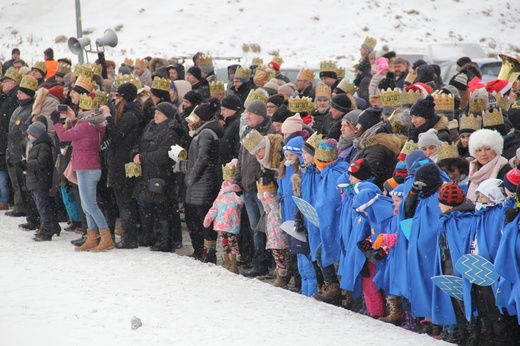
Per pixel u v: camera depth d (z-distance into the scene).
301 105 21.39
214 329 15.02
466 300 14.21
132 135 22.97
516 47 85.00
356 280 16.64
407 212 15.55
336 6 93.88
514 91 23.38
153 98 24.36
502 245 13.71
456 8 94.25
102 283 18.88
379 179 17.38
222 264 22.22
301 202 17.91
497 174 15.21
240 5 94.31
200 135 21.78
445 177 15.95
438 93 19.09
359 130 18.72
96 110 22.64
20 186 27.73
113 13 93.75
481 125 17.56
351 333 14.75
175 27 89.69
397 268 15.66
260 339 14.33
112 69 34.94
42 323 15.65
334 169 17.78
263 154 19.33
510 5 96.00
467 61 26.47
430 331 15.80
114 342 14.33
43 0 97.75
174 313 16.20
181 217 29.20
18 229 26.89
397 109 18.69
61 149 24.31
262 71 27.70
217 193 22.06
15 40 87.94
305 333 14.73
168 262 21.17
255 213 20.45
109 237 23.14
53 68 43.38
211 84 26.78
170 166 22.61
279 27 89.19
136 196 22.77
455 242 14.62
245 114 22.52
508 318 14.17
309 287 18.47
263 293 17.94
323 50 82.38
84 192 22.73
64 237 25.48
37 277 19.64
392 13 91.94
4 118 30.02
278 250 19.34
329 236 17.47
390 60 31.00
